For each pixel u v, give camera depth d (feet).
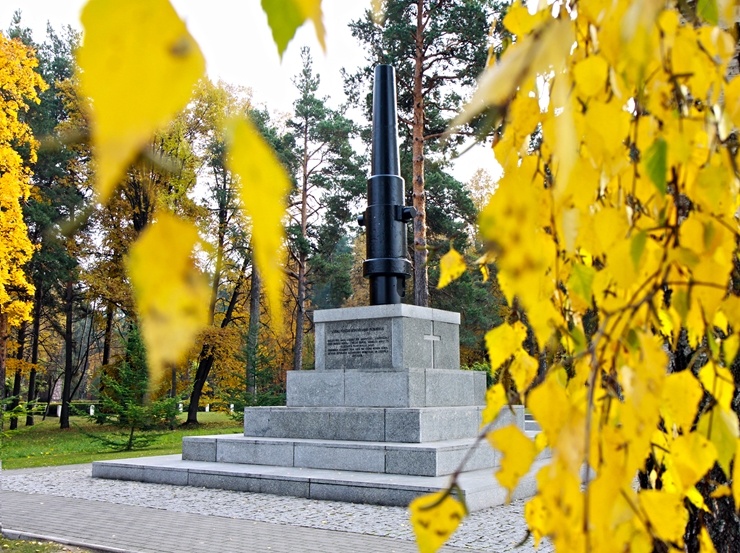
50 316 124.98
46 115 88.38
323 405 38.70
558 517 2.28
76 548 23.68
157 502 32.27
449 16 66.74
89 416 69.77
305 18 1.56
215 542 24.02
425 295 74.02
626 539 2.59
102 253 90.53
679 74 2.77
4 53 49.85
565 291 4.07
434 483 29.60
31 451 70.18
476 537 23.86
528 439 2.51
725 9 2.89
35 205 86.43
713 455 3.11
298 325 113.39
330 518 27.53
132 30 1.21
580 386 3.16
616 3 2.55
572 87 2.81
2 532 25.67
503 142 3.29
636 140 2.95
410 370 36.55
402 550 22.41
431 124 74.90
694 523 6.86
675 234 2.99
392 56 69.56
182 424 101.30
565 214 2.73
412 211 40.27
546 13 3.53
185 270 1.34
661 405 3.24
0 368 80.12
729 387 3.24
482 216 2.01
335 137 109.81
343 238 130.00
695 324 3.35
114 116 1.18
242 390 97.96
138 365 64.54
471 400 40.68
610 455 2.58
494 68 1.95
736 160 3.34
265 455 37.78
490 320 103.19
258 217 1.47
